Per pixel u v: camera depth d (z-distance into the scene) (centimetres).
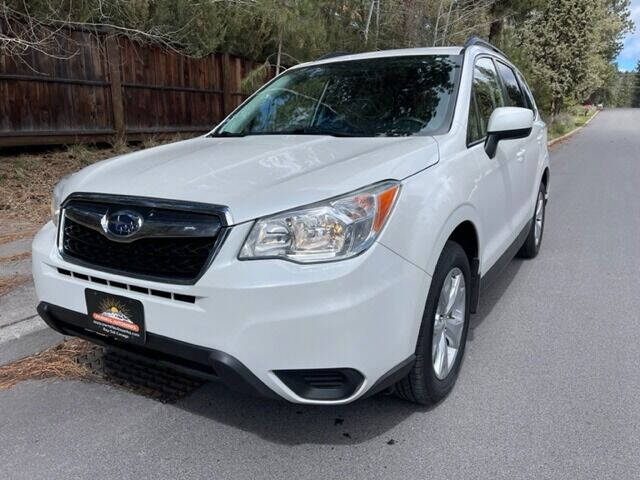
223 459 265
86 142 946
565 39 2334
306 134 362
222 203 238
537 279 525
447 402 312
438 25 1588
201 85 1150
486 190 346
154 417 298
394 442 277
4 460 263
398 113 357
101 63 947
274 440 279
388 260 242
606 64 3988
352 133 350
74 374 341
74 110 919
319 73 419
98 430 287
